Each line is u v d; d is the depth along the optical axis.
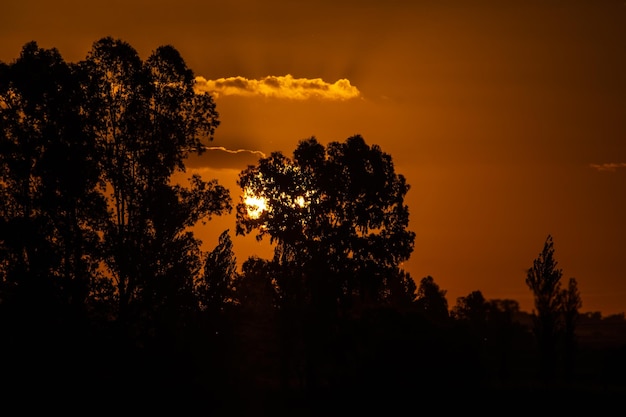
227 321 146.00
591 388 143.50
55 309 126.44
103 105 136.00
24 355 124.94
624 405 133.38
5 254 127.00
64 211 130.50
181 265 131.38
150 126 136.00
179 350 133.75
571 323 148.88
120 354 129.00
